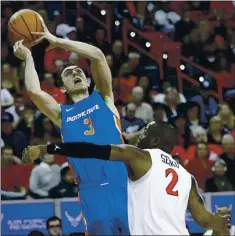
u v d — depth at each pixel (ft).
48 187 40.11
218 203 36.09
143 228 16.30
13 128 45.50
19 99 47.65
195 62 53.93
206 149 41.98
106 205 18.67
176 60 53.93
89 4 56.18
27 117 45.93
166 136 17.28
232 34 55.31
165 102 48.52
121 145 16.11
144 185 16.46
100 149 15.81
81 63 50.98
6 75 49.55
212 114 48.98
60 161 41.34
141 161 16.43
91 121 19.38
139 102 47.37
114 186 18.74
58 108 19.94
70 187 40.22
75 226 36.06
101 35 53.83
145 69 52.95
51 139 44.57
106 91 20.04
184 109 47.32
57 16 55.42
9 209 36.06
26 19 20.04
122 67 51.72
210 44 54.75
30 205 36.11
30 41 20.26
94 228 18.79
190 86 52.80
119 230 18.58
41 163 40.42
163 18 56.34
